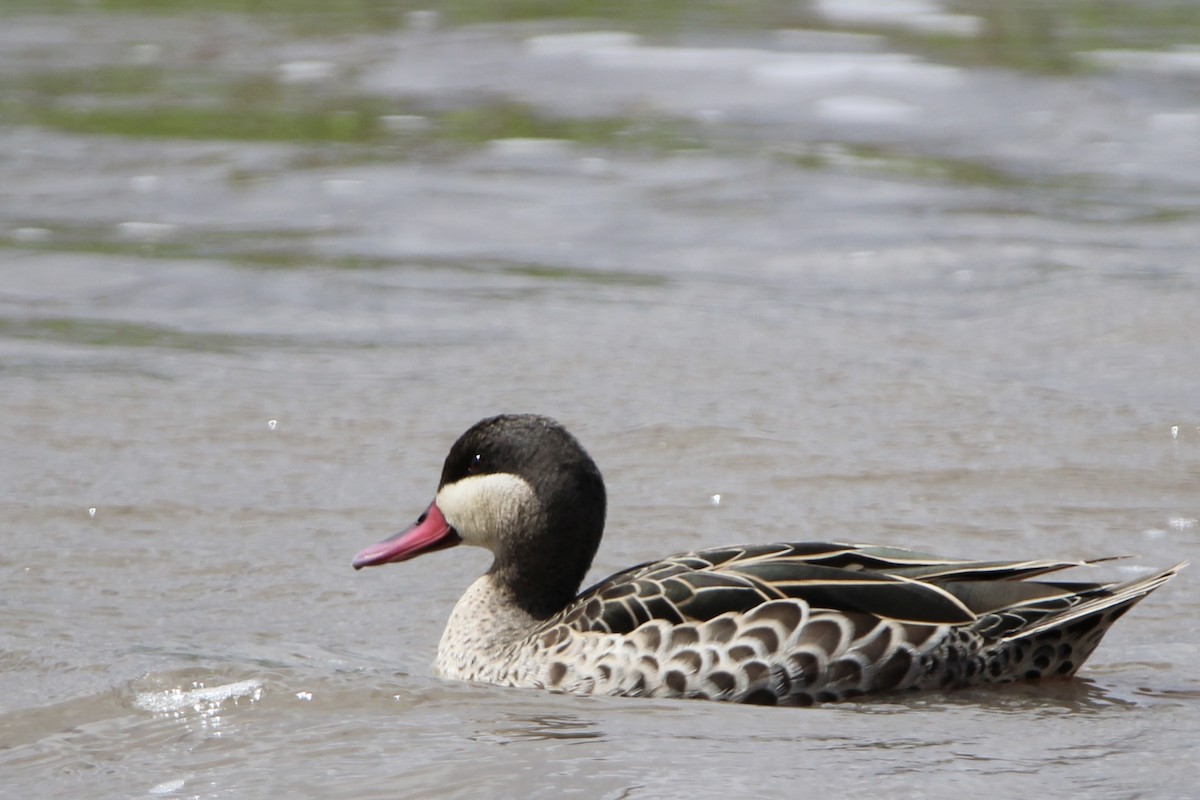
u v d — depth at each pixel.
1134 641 10.59
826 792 8.01
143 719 9.28
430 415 15.91
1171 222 23.47
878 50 34.97
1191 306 19.11
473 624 10.30
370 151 28.56
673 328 18.86
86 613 11.27
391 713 9.28
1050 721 9.08
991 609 9.49
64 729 9.16
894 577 9.53
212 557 12.45
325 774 8.38
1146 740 8.78
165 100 32.28
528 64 34.41
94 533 12.91
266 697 9.54
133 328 18.95
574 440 10.55
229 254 22.25
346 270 21.50
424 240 23.17
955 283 20.67
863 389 16.53
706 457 14.69
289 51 36.41
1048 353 17.77
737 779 8.17
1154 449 14.74
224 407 16.11
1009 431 15.26
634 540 12.76
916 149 28.38
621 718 9.07
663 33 36.56
